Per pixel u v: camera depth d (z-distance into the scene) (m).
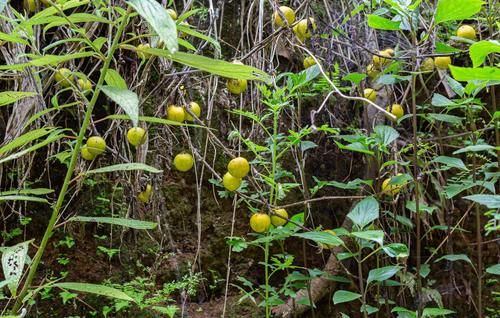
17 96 1.01
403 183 1.83
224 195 1.93
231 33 2.39
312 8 2.25
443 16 1.32
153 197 2.11
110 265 2.10
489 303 2.38
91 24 1.87
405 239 2.29
